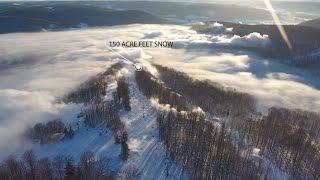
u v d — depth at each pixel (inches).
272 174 4785.9
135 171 4746.6
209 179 4562.0
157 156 5103.3
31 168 4835.1
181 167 4837.6
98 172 4655.5
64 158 5280.5
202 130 5772.6
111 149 5403.5
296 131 6166.3
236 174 4672.7
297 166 4948.3
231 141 5629.9
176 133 5664.4
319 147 5797.2
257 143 5605.3
